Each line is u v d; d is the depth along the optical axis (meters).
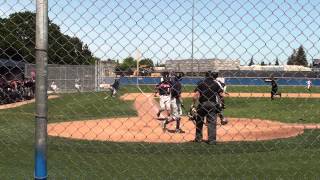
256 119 11.65
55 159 8.20
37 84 3.42
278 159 8.02
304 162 7.92
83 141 9.77
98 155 8.52
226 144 8.91
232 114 12.46
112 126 11.42
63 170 7.41
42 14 3.37
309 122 10.43
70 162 7.98
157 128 12.12
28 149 8.95
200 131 8.73
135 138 10.38
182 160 7.96
